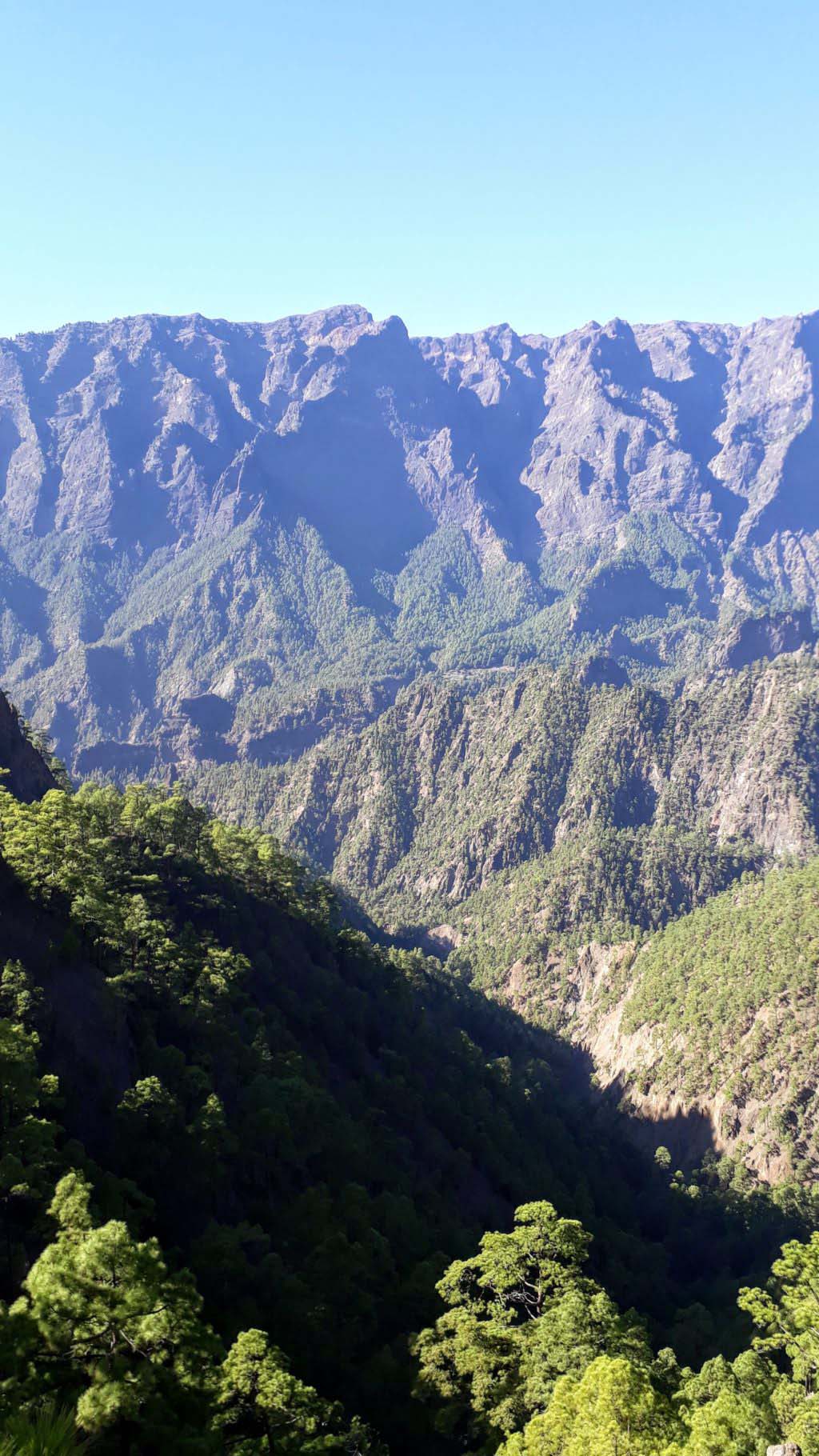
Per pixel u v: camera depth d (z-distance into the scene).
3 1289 56.59
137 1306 42.78
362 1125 109.56
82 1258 43.50
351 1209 87.56
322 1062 121.06
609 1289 106.94
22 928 93.88
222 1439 46.00
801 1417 59.28
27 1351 41.84
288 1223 84.94
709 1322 103.62
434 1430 65.75
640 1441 48.78
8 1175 58.22
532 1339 64.81
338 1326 72.00
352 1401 66.38
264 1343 52.81
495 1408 61.84
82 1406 39.88
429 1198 106.00
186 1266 71.19
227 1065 100.19
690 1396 65.38
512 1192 121.31
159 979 102.12
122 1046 90.19
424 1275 81.00
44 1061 80.44
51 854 101.50
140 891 121.38
